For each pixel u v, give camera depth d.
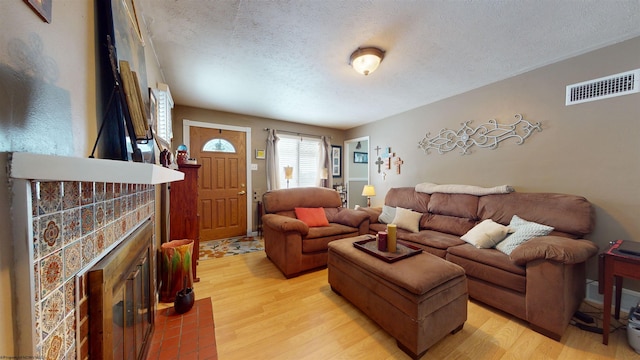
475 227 2.33
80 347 0.67
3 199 0.46
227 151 4.04
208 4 1.50
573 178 2.14
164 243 2.23
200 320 1.67
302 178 4.91
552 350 1.42
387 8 1.54
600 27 1.72
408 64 2.30
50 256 0.56
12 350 0.47
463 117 3.04
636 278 1.36
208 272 2.58
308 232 2.57
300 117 4.36
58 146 0.63
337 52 2.09
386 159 4.27
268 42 1.94
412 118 3.77
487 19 1.64
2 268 0.46
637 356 1.36
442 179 3.33
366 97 3.26
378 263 1.64
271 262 2.89
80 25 0.76
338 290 2.04
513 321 1.70
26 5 0.52
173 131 3.60
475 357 1.37
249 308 1.87
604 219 1.96
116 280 0.83
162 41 1.91
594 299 1.96
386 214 3.32
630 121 1.84
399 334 1.43
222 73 2.51
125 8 1.12
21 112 0.50
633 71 1.82
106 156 0.93
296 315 1.79
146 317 1.34
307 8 1.54
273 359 1.35
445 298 1.46
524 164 2.47
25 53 0.52
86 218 0.72
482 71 2.46
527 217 2.16
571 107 2.14
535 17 1.62
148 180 0.68
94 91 0.85
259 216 4.26
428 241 2.40
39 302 0.52
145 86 1.53
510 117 2.57
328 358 1.37
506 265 1.74
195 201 2.40
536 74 2.37
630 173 1.85
